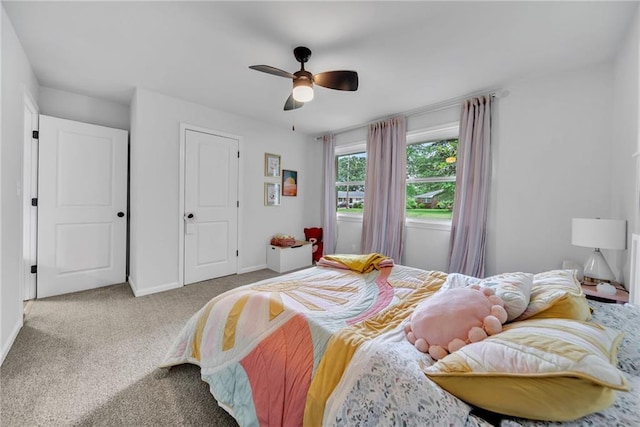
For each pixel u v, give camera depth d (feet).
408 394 2.53
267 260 13.52
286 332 3.77
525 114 8.25
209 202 11.14
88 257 9.61
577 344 2.27
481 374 2.29
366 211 12.32
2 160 5.32
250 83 8.69
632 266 5.19
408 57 6.98
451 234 9.74
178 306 8.39
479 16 5.45
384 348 3.01
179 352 5.05
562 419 2.05
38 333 6.50
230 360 4.13
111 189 10.05
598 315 3.71
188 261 10.55
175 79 8.43
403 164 11.12
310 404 3.05
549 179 7.89
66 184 9.11
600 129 7.11
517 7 5.20
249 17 5.57
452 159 10.55
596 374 1.91
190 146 10.44
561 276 4.09
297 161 14.70
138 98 9.01
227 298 4.89
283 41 6.37
